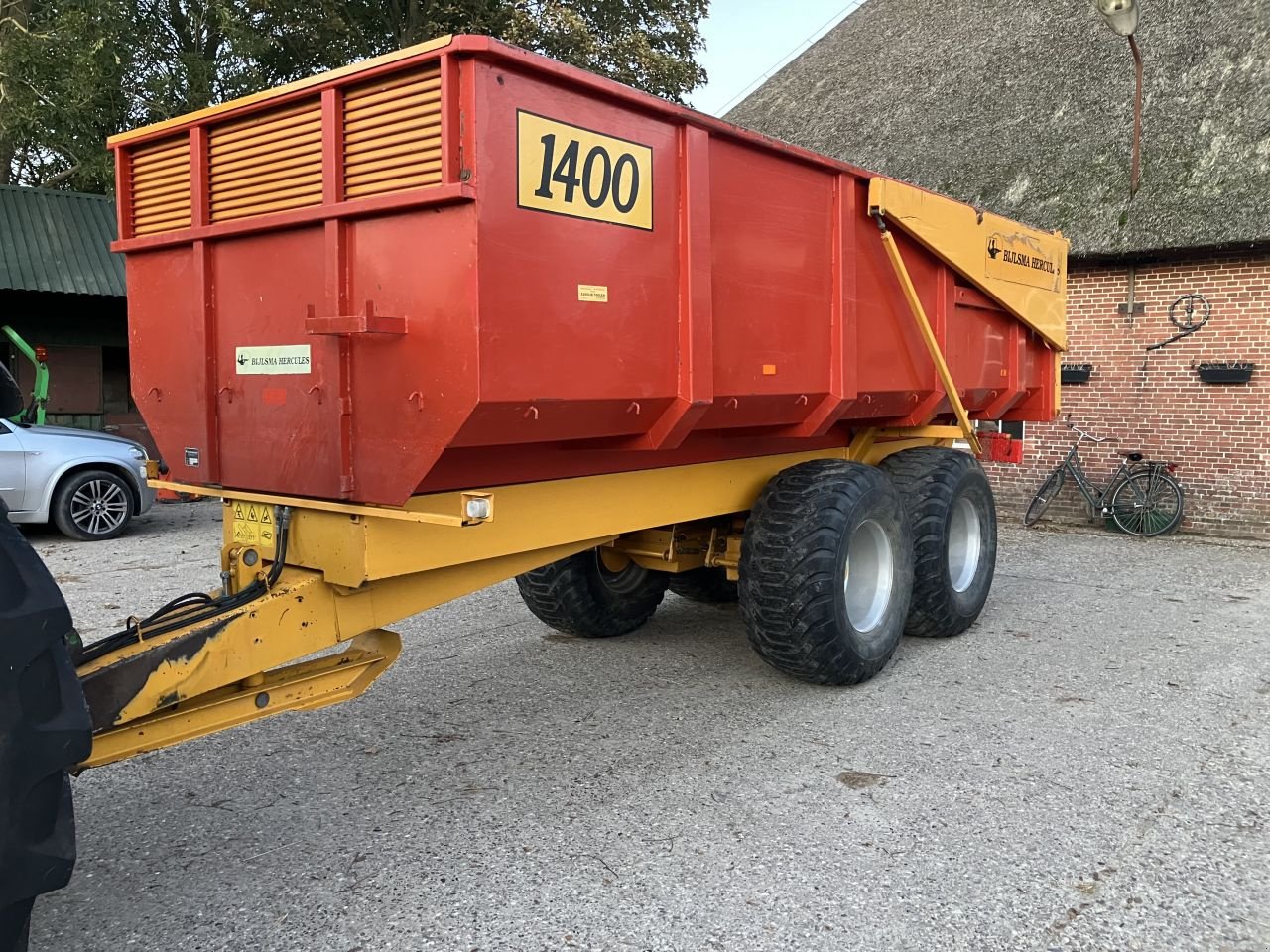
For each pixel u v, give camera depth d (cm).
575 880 305
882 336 498
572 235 313
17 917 200
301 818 351
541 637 595
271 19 2120
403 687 498
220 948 269
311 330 303
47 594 206
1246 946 269
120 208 379
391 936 275
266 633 308
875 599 504
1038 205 1126
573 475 381
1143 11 1251
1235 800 361
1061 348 686
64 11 1619
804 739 425
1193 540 993
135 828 343
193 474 370
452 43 271
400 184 291
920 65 1510
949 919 281
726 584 646
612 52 2028
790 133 1584
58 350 1290
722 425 415
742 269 396
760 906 289
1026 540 995
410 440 301
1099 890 298
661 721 448
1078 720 448
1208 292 1014
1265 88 1053
